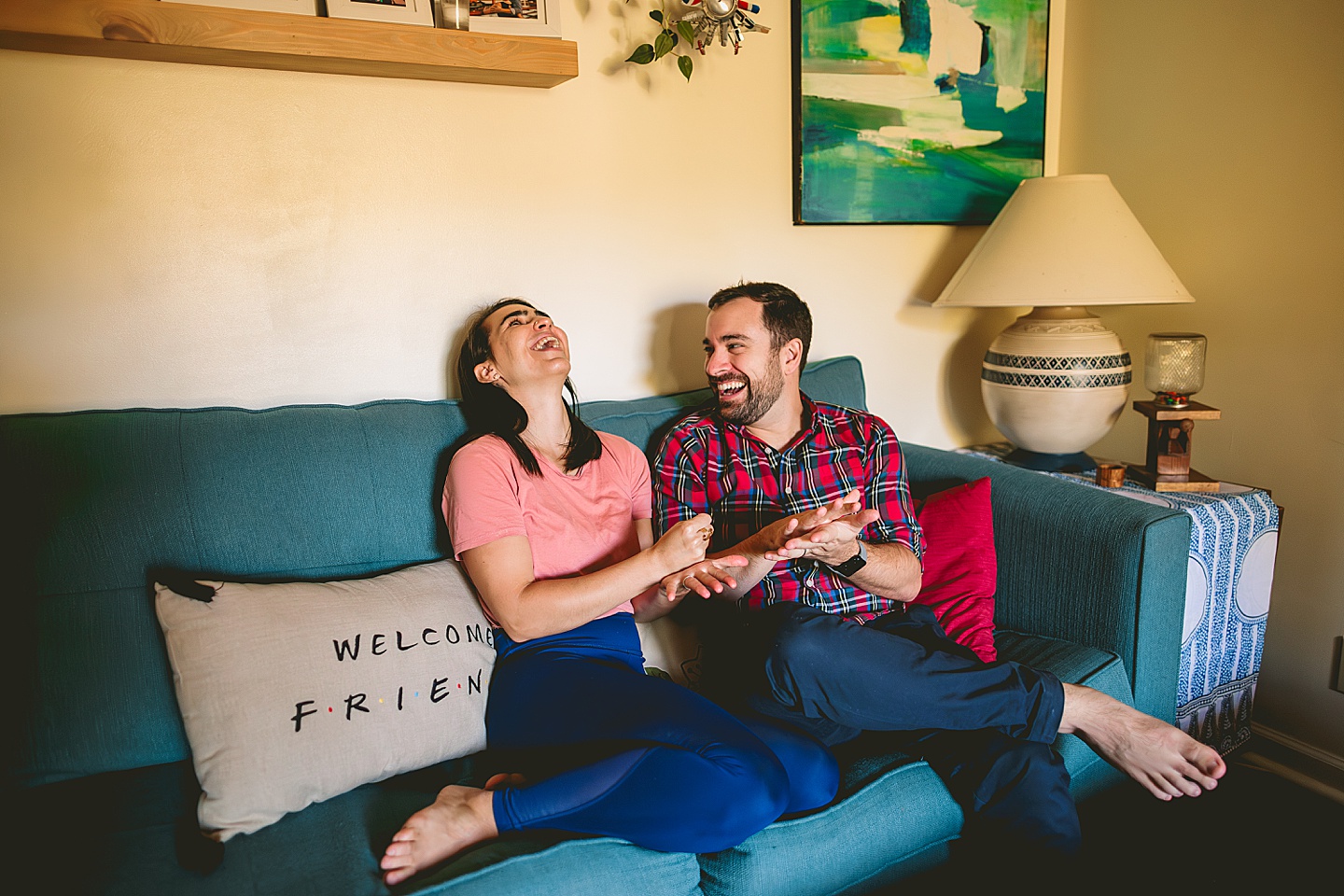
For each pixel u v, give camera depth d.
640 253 1.84
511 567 1.28
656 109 1.80
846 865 1.17
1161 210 2.11
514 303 1.49
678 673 1.56
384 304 1.61
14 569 1.16
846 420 1.61
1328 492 1.84
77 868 1.00
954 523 1.65
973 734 1.27
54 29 1.21
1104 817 1.47
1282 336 1.89
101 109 1.37
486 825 1.08
